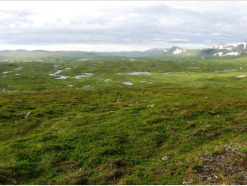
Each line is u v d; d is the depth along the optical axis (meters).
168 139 28.59
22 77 148.00
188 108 43.53
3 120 37.53
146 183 18.92
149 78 144.38
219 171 19.33
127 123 34.94
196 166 20.50
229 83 110.62
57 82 128.88
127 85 115.19
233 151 22.59
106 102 56.75
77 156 24.23
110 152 24.98
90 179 19.70
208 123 33.84
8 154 24.16
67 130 32.69
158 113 40.19
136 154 24.94
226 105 46.03
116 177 20.20
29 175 20.28
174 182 18.72
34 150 25.09
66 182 19.23
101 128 32.94
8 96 64.50
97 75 169.62
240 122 34.22
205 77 141.62
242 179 17.64
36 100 57.66
